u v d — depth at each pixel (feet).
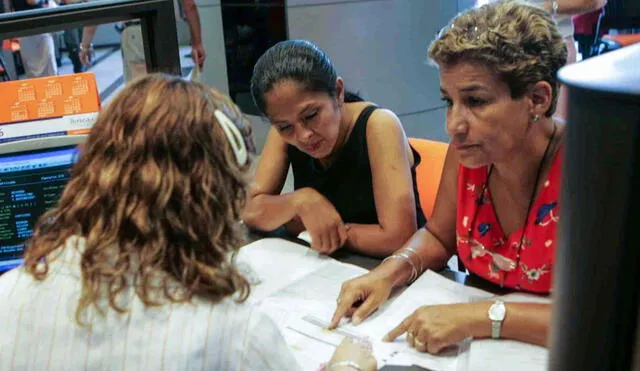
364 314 3.97
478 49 3.35
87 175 2.42
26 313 2.35
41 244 2.47
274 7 12.41
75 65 21.27
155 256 2.30
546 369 1.10
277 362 2.45
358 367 3.18
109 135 2.40
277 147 5.76
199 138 2.37
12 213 3.79
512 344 3.52
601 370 0.98
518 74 3.39
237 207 2.49
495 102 3.47
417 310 3.74
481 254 4.25
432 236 4.70
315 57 4.69
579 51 11.68
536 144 3.76
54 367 2.30
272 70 4.67
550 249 3.84
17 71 16.49
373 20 12.75
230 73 13.87
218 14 13.71
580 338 0.98
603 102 0.87
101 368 2.28
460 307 3.67
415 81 13.51
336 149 5.30
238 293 2.45
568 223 0.96
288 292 4.29
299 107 4.69
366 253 5.04
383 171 5.08
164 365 2.27
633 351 0.95
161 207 2.30
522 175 3.87
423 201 5.92
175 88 2.47
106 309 2.30
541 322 3.46
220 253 2.41
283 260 4.81
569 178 0.94
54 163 3.76
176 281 2.34
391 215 4.96
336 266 4.70
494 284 4.28
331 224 4.98
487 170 4.14
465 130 3.57
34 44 16.24
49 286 2.38
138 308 2.30
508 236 4.14
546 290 3.90
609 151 0.88
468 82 3.46
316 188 5.51
